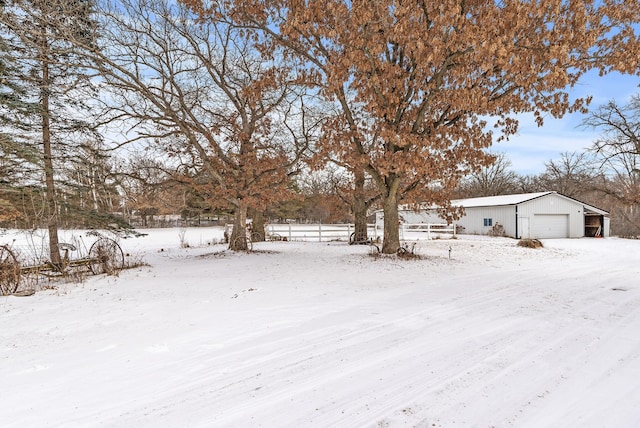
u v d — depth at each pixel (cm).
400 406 319
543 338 489
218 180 1485
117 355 457
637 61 901
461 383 361
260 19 1245
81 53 1077
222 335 526
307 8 961
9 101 1009
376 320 583
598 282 919
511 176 5656
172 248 2048
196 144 1390
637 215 3709
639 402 320
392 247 1428
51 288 901
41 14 1040
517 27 820
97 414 318
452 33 877
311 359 431
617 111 2488
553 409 310
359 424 293
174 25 1318
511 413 304
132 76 1190
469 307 662
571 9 846
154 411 322
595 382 359
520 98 1138
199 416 312
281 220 5638
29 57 1003
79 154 1266
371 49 937
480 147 1211
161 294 805
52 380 388
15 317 639
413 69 1156
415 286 866
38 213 1125
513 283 902
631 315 602
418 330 530
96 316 640
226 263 1270
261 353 455
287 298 749
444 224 3366
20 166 1095
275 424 297
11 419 311
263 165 1550
